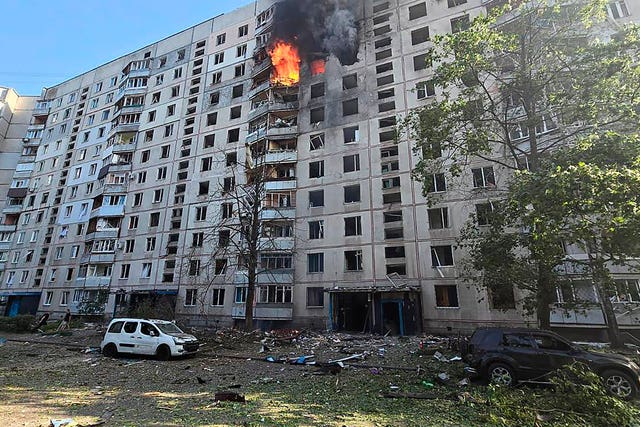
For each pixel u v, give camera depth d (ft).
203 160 120.16
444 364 41.34
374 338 69.36
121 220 126.00
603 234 25.75
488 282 49.73
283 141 110.11
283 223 99.35
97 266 123.44
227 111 123.03
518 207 30.19
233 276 101.30
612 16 74.08
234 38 132.98
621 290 39.42
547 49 42.09
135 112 141.08
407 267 82.69
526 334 32.45
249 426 20.21
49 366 42.45
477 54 40.78
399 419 22.07
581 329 64.18
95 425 20.04
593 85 36.50
